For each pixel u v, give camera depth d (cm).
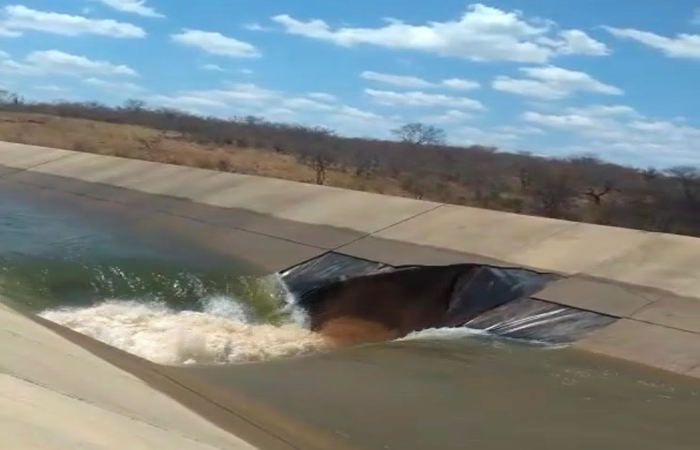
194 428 862
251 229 2620
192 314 1812
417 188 5022
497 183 5838
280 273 2208
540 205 4406
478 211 2575
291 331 1767
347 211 2694
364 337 1784
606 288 1870
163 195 3150
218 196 3048
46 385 739
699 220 4041
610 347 1577
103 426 673
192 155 6081
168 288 2023
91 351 1191
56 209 3059
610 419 1211
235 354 1523
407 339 1680
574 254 2103
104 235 2600
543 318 1758
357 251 2286
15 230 2588
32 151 4216
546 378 1402
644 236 2191
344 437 1073
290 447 961
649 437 1145
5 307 1327
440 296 2020
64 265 2128
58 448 557
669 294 1802
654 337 1595
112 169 3653
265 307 1969
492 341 1659
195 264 2253
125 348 1493
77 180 3544
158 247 2459
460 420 1175
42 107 11181
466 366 1465
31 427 575
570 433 1147
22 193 3412
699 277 1880
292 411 1156
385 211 2659
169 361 1432
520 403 1262
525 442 1103
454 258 2159
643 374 1441
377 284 2055
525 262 2088
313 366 1445
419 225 2488
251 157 6712
